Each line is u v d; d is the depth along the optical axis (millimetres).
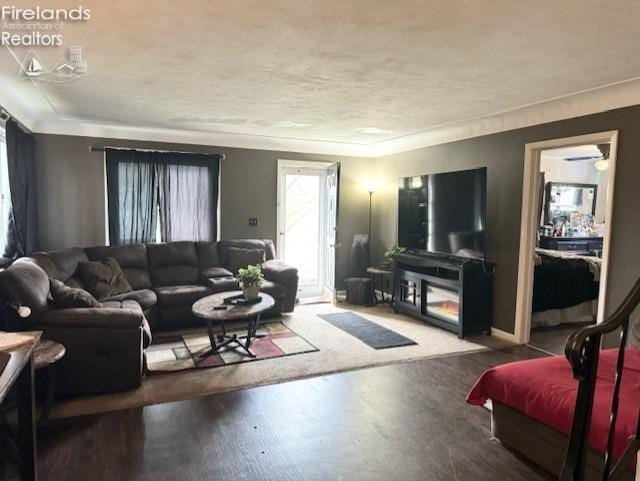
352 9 2213
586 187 8695
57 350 2770
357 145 6777
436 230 5410
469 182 4895
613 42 2617
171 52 2859
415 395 3320
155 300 4855
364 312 5891
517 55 2855
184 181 5980
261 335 4727
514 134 4652
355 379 3604
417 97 3945
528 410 2387
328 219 6711
